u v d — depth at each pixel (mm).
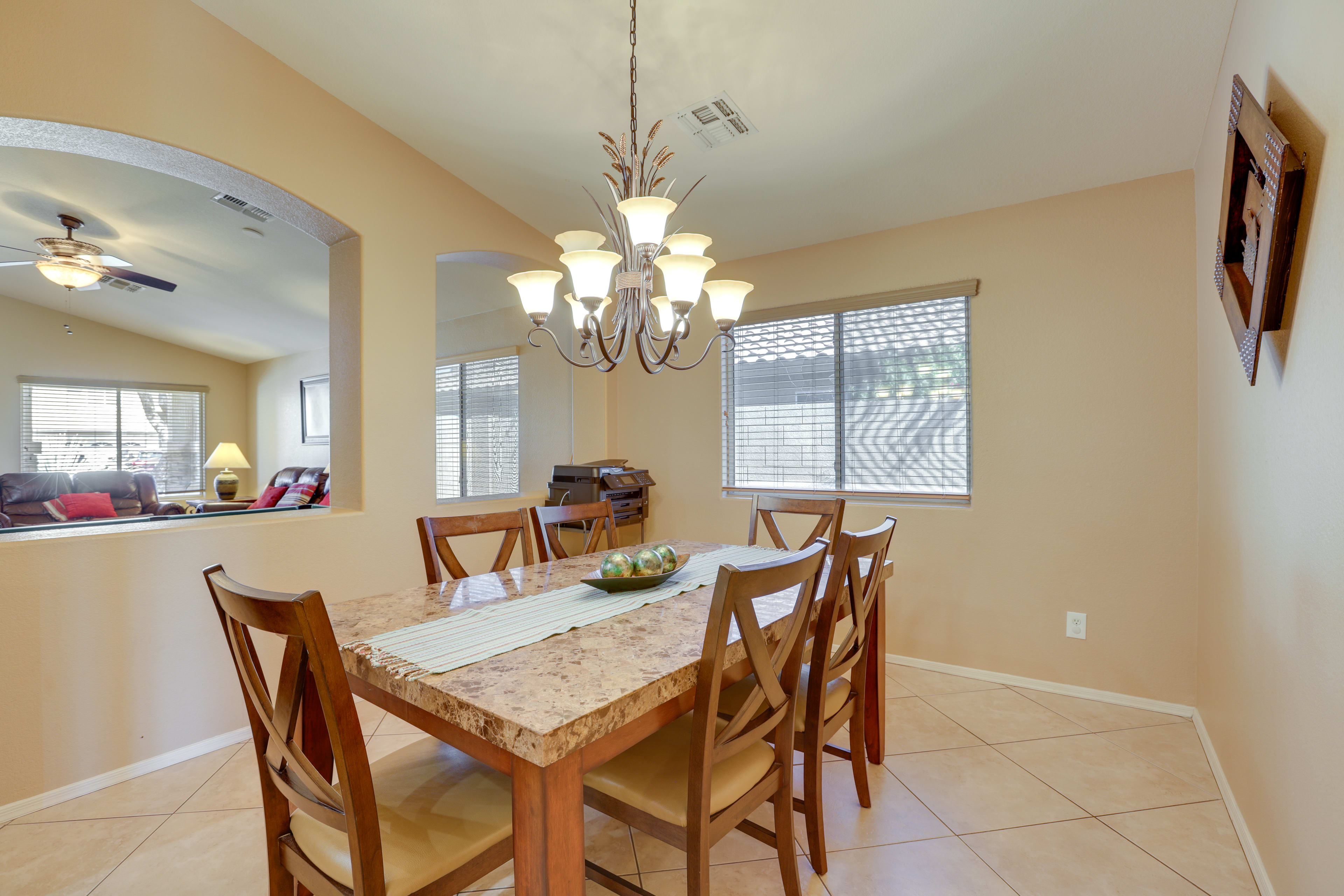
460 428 4945
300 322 5801
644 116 2439
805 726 1613
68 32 1874
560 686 1087
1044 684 2809
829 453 3426
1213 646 2199
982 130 2398
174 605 2221
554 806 958
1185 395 2500
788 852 1454
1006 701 2697
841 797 1994
